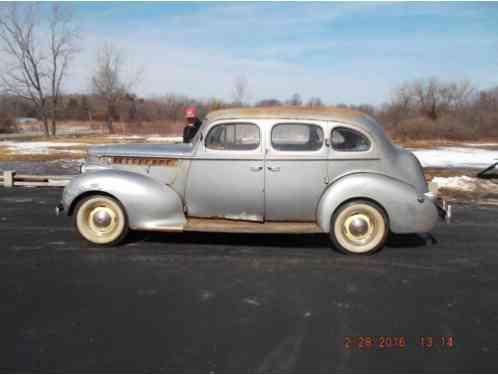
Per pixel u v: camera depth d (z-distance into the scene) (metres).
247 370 2.82
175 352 3.02
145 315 3.57
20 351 3.01
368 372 2.82
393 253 5.20
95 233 5.27
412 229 4.94
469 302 3.89
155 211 5.11
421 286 4.24
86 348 3.06
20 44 35.12
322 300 3.89
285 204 5.06
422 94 41.16
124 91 45.88
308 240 5.65
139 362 2.90
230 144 5.07
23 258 4.87
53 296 3.91
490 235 6.02
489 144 29.09
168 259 4.89
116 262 4.78
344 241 5.04
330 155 4.93
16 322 3.43
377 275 4.50
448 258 5.05
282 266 4.71
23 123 53.81
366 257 5.02
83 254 5.02
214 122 5.06
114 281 4.26
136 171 5.26
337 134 4.95
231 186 5.07
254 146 5.01
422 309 3.74
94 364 2.87
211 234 5.86
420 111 40.56
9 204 7.71
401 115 39.03
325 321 3.50
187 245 5.39
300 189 5.00
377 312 3.67
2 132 40.53
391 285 4.25
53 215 6.90
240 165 5.03
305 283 4.27
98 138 31.47
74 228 6.12
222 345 3.12
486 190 9.53
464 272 4.62
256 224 5.13
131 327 3.37
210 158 5.07
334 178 4.97
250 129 5.01
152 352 3.02
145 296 3.93
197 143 5.11
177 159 5.15
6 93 36.25
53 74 36.19
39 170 12.30
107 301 3.82
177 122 45.38
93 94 46.62
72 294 3.95
